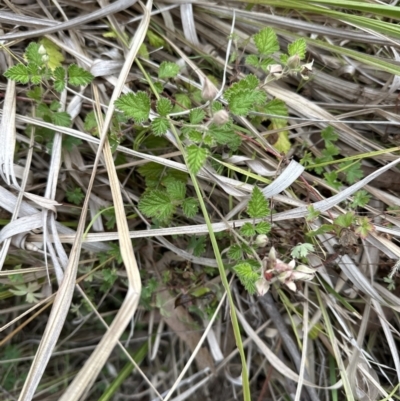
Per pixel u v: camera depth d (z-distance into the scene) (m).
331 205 0.30
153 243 0.37
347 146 0.35
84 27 0.34
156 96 0.31
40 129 0.33
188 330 0.39
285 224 0.33
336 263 0.33
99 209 0.35
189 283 0.36
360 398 0.34
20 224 0.30
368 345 0.38
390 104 0.34
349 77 0.36
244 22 0.34
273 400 0.41
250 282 0.28
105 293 0.38
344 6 0.30
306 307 0.35
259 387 0.42
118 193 0.28
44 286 0.37
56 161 0.31
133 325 0.38
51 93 0.33
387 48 0.35
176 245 0.36
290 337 0.36
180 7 0.34
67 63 0.34
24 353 0.42
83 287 0.38
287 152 0.34
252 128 0.32
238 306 0.38
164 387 0.43
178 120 0.32
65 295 0.26
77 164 0.34
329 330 0.34
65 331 0.42
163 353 0.44
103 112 0.33
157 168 0.32
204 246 0.33
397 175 0.34
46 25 0.33
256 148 0.33
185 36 0.35
